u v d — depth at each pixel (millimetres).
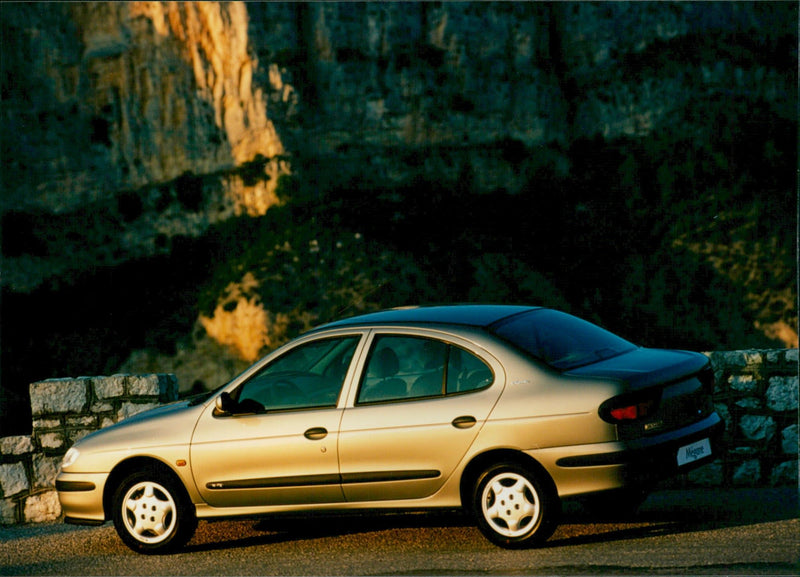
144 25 71000
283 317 68312
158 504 7289
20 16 69812
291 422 6938
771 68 78750
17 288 68438
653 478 6148
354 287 69875
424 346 6750
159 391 9430
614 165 76625
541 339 6688
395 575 6059
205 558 7102
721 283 75562
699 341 73750
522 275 72312
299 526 7934
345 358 7043
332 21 73500
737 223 75875
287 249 70000
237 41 71562
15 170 69000
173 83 71062
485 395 6457
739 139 77500
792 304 75250
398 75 74375
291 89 72562
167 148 71125
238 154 71625
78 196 70062
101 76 70688
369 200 73375
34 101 70062
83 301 69125
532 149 76000
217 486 7117
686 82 77312
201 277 70062
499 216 74938
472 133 75250
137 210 70562
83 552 7676
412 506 6629
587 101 77125
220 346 68062
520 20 76438
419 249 71938
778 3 79125
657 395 6270
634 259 75375
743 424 8703
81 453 7523
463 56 75312
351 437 6730
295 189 71875
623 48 77062
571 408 6203
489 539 6469
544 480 6273
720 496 8148
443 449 6492
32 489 9453
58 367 67062
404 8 74812
